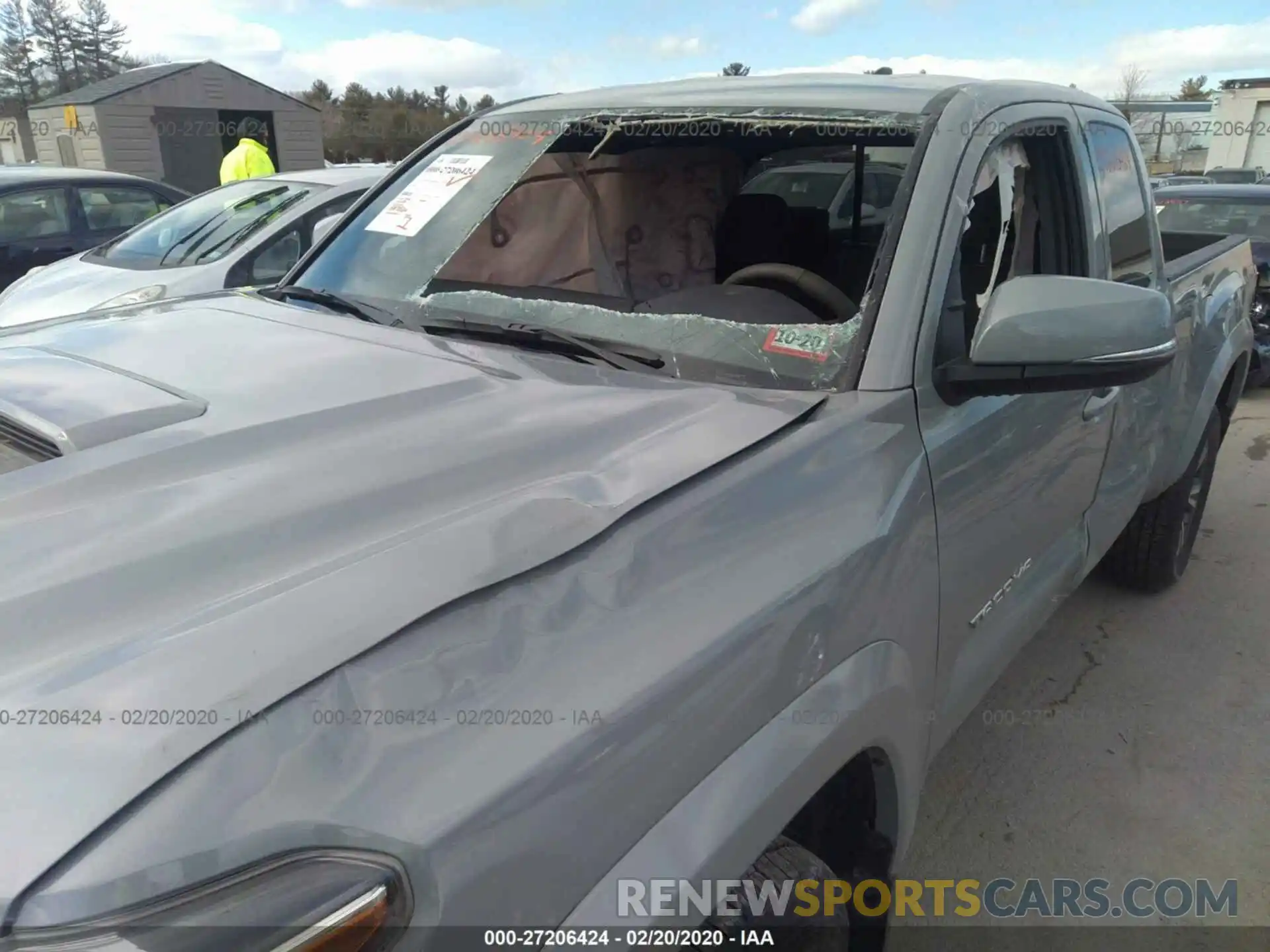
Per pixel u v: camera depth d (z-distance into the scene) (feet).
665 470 4.44
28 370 5.52
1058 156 7.67
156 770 2.77
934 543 5.46
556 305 6.75
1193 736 10.04
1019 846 8.52
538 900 3.14
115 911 2.54
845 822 5.32
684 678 3.70
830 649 4.48
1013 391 5.50
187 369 5.56
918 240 5.78
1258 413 22.58
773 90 7.25
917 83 7.06
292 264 18.44
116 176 26.66
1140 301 5.51
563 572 3.76
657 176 9.36
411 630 3.34
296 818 2.79
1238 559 14.25
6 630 3.25
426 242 7.70
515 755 3.16
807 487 4.70
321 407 4.97
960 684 6.38
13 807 2.68
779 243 9.89
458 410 5.07
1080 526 8.71
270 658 3.12
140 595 3.44
